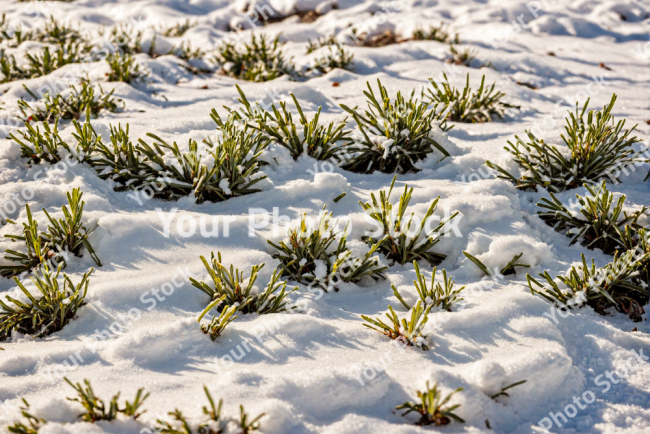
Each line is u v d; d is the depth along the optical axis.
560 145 3.95
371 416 1.89
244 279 2.62
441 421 1.86
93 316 2.41
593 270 2.60
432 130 4.05
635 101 6.01
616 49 8.84
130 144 3.41
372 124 3.91
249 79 6.91
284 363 2.12
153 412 1.83
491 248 2.85
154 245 2.85
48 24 8.64
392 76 7.02
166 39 8.77
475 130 4.83
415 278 2.81
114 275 2.66
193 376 2.04
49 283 2.40
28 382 1.97
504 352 2.22
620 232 2.95
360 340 2.28
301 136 3.90
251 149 3.64
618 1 11.09
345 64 7.27
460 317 2.38
